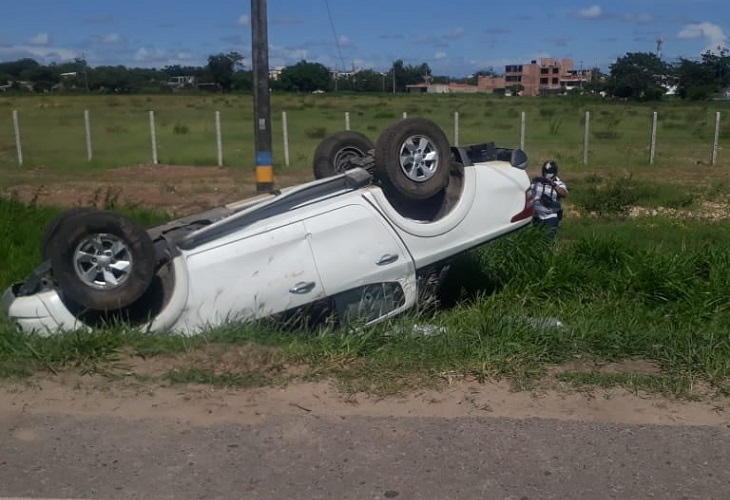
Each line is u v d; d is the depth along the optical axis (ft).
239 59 286.05
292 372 16.84
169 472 13.14
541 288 25.79
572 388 16.14
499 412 15.23
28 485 12.75
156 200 51.90
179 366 17.04
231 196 54.03
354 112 156.97
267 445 14.02
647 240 35.96
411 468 13.23
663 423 14.80
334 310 20.52
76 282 18.35
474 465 13.30
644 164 74.28
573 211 46.78
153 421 14.93
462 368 16.79
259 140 35.55
